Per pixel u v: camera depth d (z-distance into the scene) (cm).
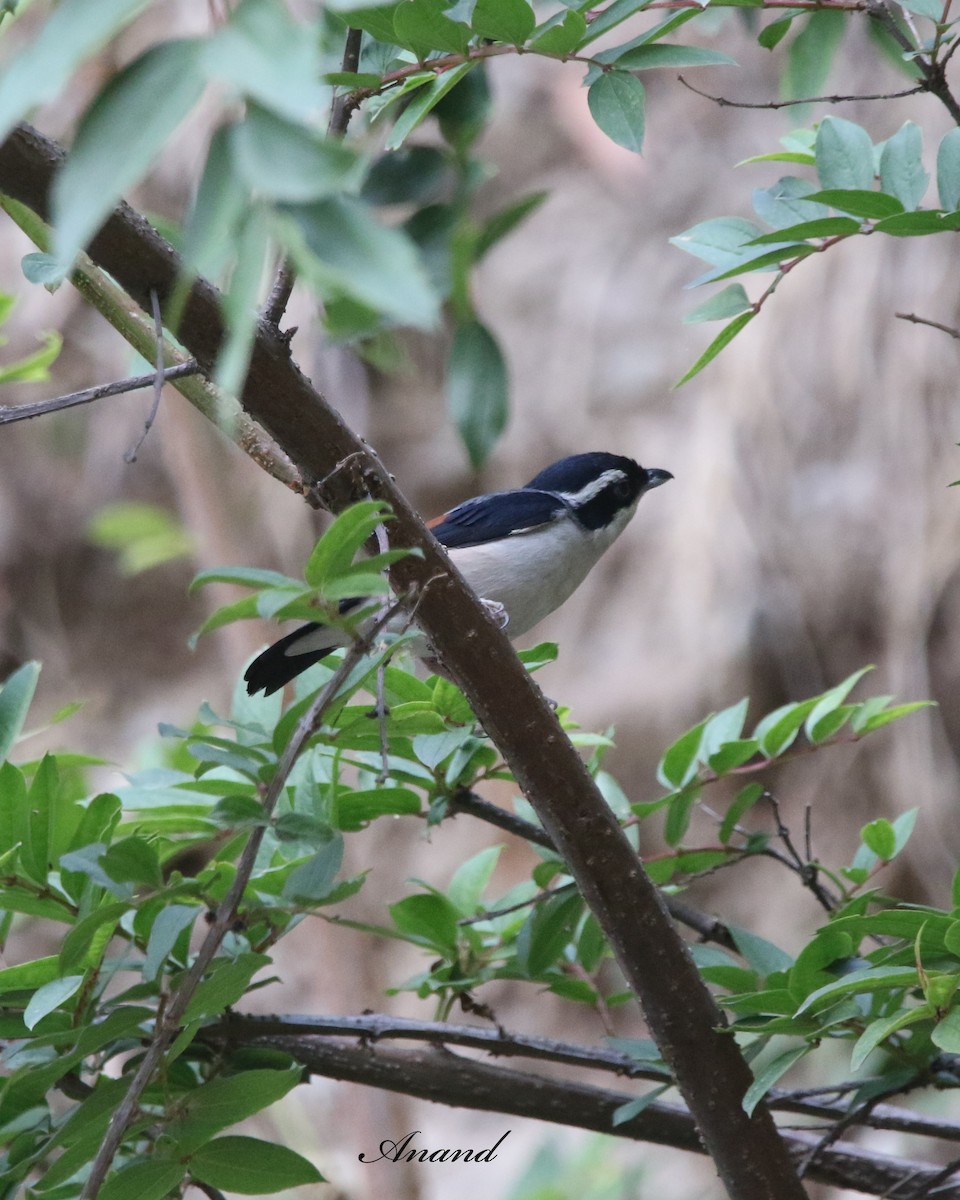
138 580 1928
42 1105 518
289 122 238
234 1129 1329
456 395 756
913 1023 489
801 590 1493
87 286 484
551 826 495
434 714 541
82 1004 489
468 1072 558
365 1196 1039
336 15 500
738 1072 511
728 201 1683
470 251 755
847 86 1516
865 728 619
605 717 1541
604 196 1744
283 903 479
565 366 1688
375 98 506
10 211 487
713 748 645
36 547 1923
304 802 557
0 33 468
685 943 509
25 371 651
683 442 1599
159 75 233
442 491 1706
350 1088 1068
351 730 526
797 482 1509
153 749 848
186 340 410
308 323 1181
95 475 1886
